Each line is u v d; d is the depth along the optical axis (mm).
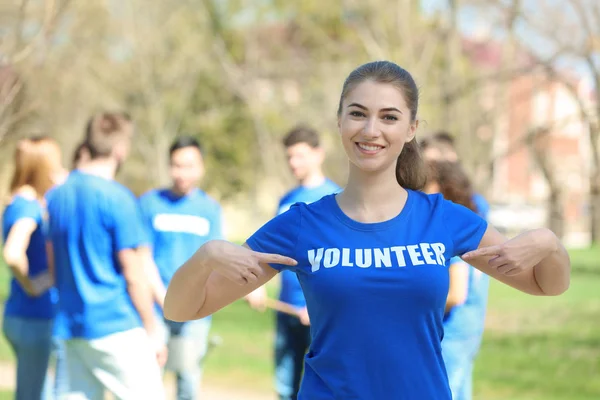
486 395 12867
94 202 7426
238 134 57219
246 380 14203
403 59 29359
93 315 7395
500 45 31828
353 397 4273
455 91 29734
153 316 7613
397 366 4270
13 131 11328
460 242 4512
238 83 48438
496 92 32812
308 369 4508
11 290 8859
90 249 7414
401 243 4395
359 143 4449
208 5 51688
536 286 4703
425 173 5289
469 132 31250
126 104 52625
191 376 10008
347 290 4289
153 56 51469
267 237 4527
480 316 7801
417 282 4289
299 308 10062
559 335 18812
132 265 7484
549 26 24516
